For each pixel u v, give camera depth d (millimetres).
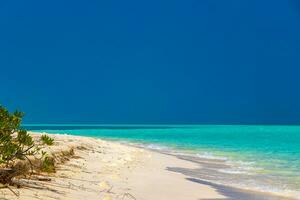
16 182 10328
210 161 27328
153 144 46406
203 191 14820
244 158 29844
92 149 25359
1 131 9820
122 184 13984
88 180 13406
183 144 47125
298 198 14352
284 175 20266
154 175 17703
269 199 14023
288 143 50188
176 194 13625
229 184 17109
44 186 10758
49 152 15875
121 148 30922
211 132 95375
